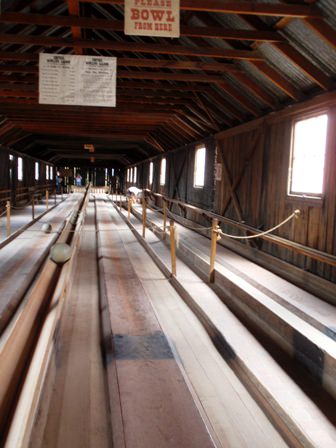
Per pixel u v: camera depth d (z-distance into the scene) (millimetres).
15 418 2840
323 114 7238
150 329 5965
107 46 7809
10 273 8250
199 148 15664
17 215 18297
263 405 4316
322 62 6766
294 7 5836
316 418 3932
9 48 10094
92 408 4109
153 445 3459
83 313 6961
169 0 5664
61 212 21328
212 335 6031
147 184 28984
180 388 4371
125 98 12844
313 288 7152
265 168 9508
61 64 7699
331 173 6855
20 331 3621
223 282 7879
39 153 30312
